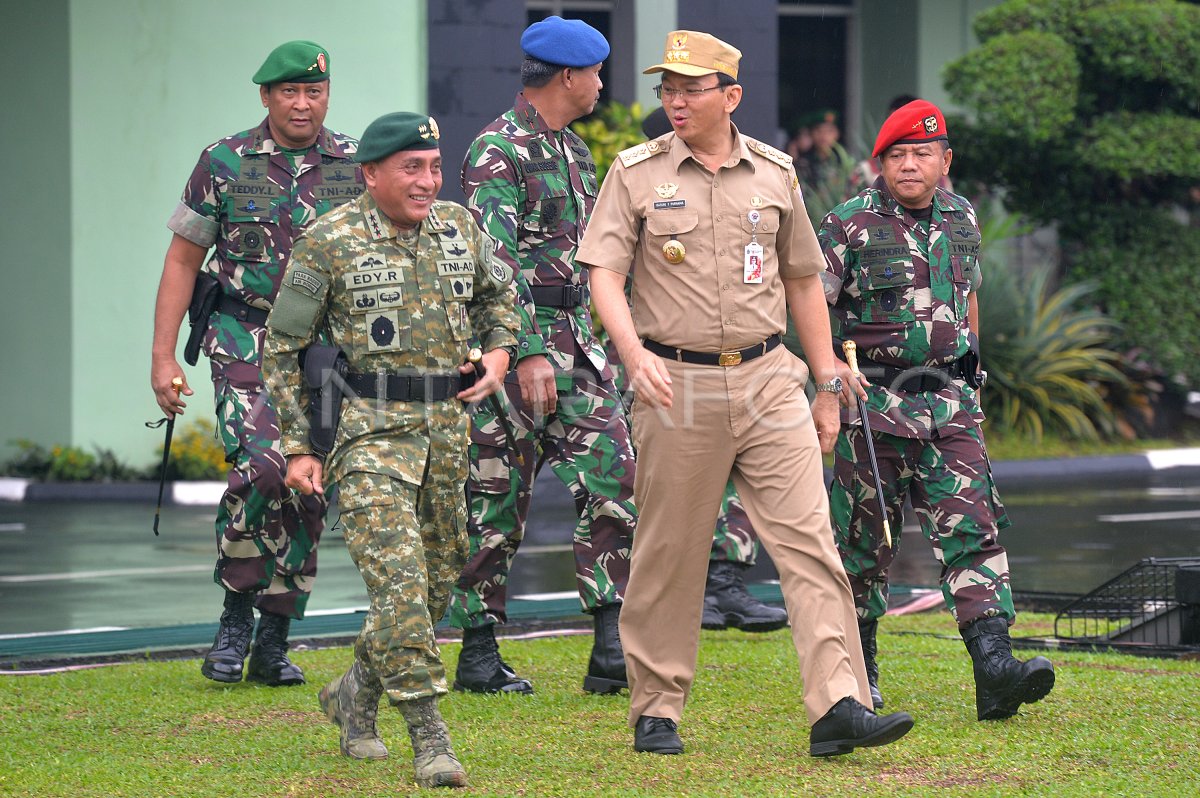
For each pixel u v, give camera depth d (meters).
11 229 33.50
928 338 12.50
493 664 13.68
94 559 23.55
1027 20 41.94
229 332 13.97
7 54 33.28
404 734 11.88
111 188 32.97
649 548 11.17
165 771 10.79
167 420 14.06
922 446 12.55
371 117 33.91
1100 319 40.50
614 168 11.09
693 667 11.38
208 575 21.97
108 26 32.72
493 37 34.19
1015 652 15.42
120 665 15.23
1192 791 10.01
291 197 13.94
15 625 17.88
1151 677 13.72
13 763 11.06
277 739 11.74
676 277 10.93
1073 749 11.12
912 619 17.94
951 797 9.84
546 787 10.23
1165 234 42.50
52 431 33.16
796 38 50.03
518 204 13.47
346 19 33.72
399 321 10.57
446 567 11.06
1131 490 32.41
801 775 10.47
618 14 40.12
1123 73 41.28
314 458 10.64
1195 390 42.78
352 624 17.75
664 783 10.30
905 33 48.78
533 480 13.80
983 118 42.19
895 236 12.59
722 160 11.01
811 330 11.51
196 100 33.38
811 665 10.70
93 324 32.97
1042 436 39.03
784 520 10.83
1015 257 44.66
